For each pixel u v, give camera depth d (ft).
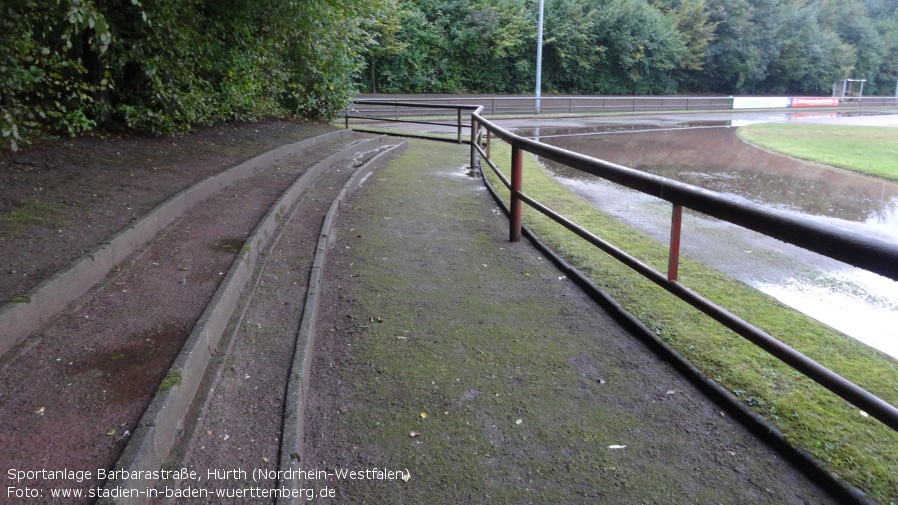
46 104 23.20
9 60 18.61
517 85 131.54
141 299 11.18
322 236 16.89
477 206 22.86
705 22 157.89
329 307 13.10
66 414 7.63
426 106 44.88
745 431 8.87
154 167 21.12
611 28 138.10
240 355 10.15
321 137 34.83
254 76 37.93
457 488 7.61
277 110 42.73
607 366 10.77
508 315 12.92
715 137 63.72
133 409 7.75
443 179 28.40
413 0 117.39
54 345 9.35
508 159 37.65
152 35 25.23
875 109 139.54
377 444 8.46
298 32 41.22
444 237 18.62
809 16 178.70
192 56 30.50
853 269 18.69
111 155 21.99
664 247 18.88
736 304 13.79
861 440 8.30
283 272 14.20
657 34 144.36
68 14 16.87
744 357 10.76
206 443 7.85
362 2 43.96
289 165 26.45
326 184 24.34
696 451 8.39
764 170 42.78
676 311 12.89
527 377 10.34
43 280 10.50
